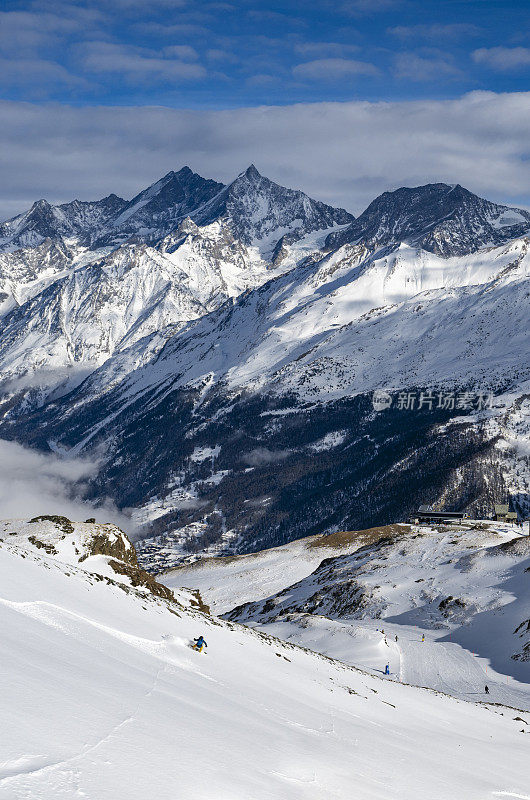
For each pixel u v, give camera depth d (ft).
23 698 57.41
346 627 347.77
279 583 640.17
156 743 59.11
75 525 233.14
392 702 160.35
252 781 59.21
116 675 78.13
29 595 101.04
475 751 125.80
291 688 124.06
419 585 451.12
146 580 215.92
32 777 45.34
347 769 75.87
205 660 115.85
